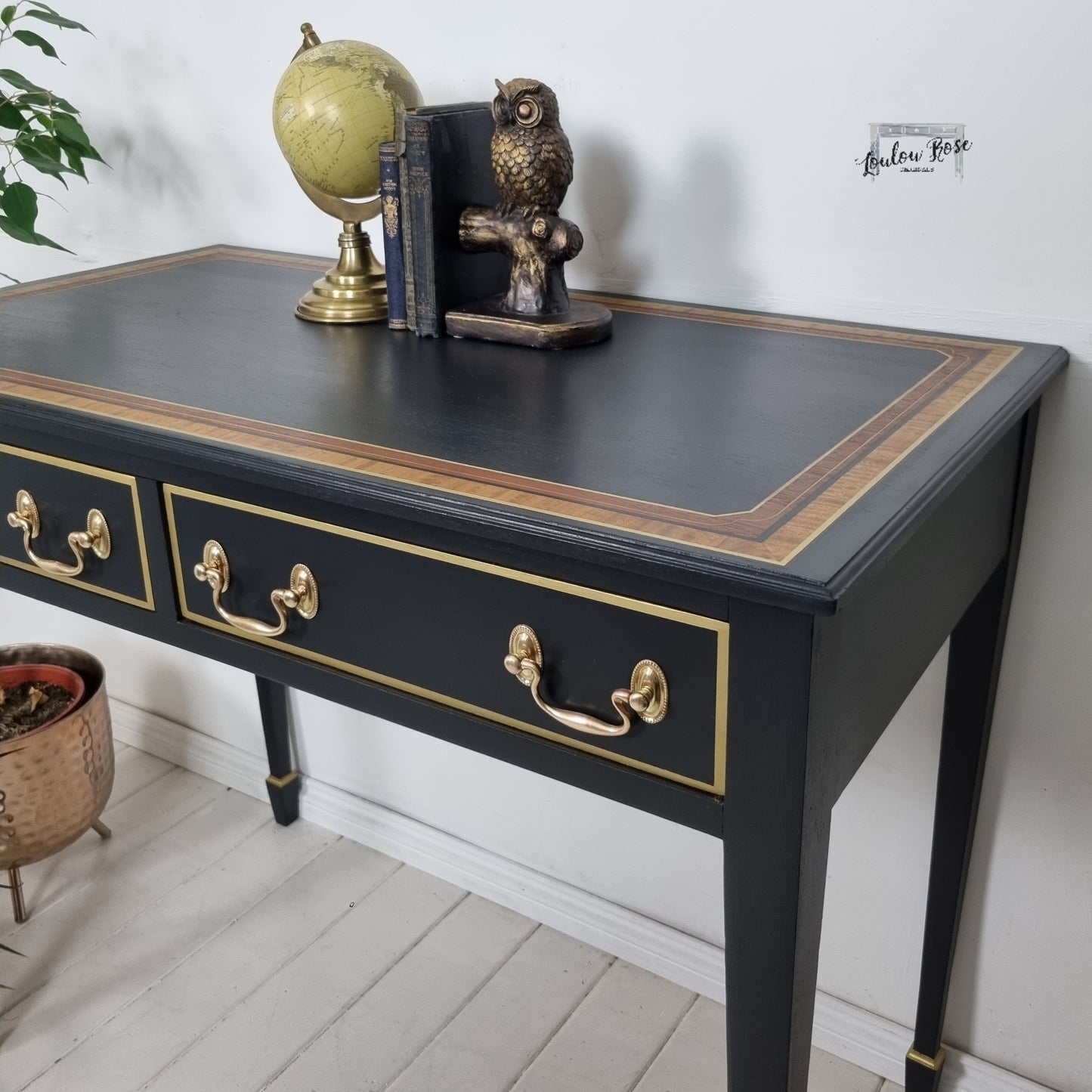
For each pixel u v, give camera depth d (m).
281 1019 1.48
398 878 1.71
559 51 1.22
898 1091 1.39
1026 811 1.24
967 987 1.35
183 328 1.17
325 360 1.06
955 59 1.03
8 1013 1.49
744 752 0.71
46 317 1.22
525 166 1.05
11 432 1.02
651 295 1.26
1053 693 1.18
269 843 1.79
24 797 1.51
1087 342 1.05
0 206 1.41
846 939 1.41
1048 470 1.10
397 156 1.08
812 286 1.17
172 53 1.49
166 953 1.58
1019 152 1.03
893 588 0.78
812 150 1.12
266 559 0.90
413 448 0.84
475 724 0.83
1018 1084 1.34
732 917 0.76
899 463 0.79
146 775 1.95
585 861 1.58
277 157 1.47
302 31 1.20
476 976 1.54
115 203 1.64
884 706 0.82
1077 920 1.25
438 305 1.11
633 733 0.76
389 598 0.84
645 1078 1.40
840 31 1.07
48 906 1.66
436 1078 1.40
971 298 1.09
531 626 0.77
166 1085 1.39
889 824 1.32
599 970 1.55
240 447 0.85
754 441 0.84
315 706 1.74
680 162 1.19
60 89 1.61
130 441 0.89
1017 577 1.16
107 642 1.98
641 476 0.78
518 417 0.90
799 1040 0.79
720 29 1.13
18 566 1.09
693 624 0.70
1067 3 0.97
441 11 1.28
